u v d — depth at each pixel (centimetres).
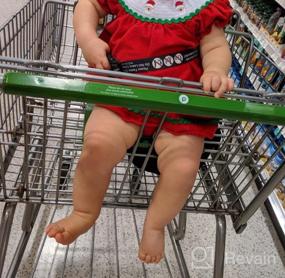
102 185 86
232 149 104
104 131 82
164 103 63
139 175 93
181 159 83
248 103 65
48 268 132
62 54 150
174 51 87
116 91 62
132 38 87
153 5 87
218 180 97
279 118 65
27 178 89
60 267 133
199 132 84
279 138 144
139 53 87
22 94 61
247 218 99
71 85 61
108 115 83
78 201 87
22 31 113
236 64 189
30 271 130
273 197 170
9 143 82
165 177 84
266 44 192
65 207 152
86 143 82
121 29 89
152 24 87
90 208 88
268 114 65
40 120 109
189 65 88
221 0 90
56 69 69
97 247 142
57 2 108
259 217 169
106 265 136
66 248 139
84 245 141
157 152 86
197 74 90
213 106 64
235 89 73
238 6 258
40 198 94
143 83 67
